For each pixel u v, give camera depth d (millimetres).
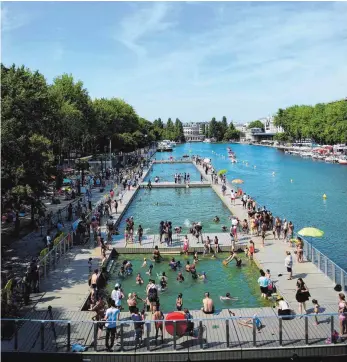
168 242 40594
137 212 62031
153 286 25812
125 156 138375
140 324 20656
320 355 20328
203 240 41844
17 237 41938
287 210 63656
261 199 73812
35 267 27672
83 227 40438
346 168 125250
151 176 112625
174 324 20219
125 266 33938
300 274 30719
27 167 36469
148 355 20062
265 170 125375
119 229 49562
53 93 82750
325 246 44031
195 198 74938
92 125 120562
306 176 107688
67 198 65250
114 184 88125
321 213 61000
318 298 25984
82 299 26469
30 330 22188
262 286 28188
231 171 123000
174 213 61031
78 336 21500
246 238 42062
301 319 22797
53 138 82750
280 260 34281
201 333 20516
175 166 141750
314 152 168125
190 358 20125
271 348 20250
